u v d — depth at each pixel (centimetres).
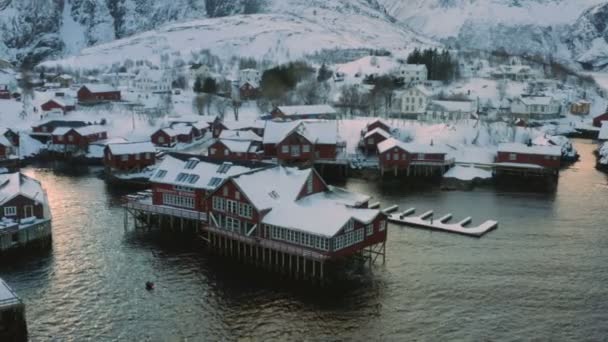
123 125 17650
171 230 9469
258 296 7162
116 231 9475
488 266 8088
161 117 18700
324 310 6819
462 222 9838
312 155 13862
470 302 7031
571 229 9725
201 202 9169
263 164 9219
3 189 9025
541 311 6844
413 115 19225
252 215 8062
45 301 7056
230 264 8125
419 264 8125
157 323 6575
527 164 13662
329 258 7294
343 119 17962
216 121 17775
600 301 7094
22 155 15662
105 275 7781
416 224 9712
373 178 13525
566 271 7962
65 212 10525
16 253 8481
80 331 6419
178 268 7994
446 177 13338
